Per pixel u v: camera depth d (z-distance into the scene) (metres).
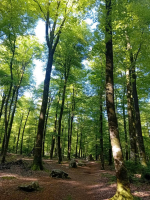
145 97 15.15
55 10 10.55
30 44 16.05
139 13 8.27
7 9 8.81
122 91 17.48
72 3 9.93
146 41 9.19
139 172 9.00
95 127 15.95
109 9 6.33
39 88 21.77
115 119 5.62
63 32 11.72
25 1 9.41
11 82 12.24
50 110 25.69
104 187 7.08
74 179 8.97
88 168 15.44
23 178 7.43
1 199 4.78
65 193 6.04
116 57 10.22
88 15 7.48
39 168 9.50
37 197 5.30
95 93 15.48
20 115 28.50
